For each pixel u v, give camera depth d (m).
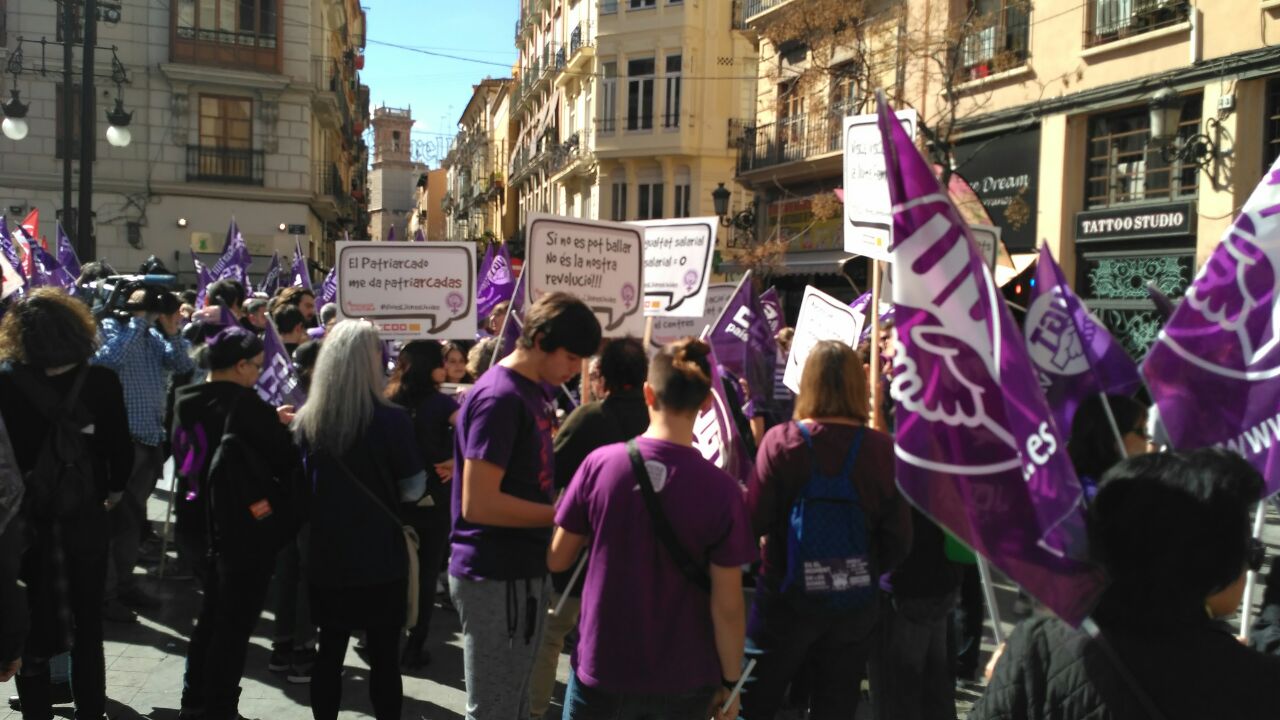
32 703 4.07
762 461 3.64
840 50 21.44
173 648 5.53
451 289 6.26
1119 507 1.84
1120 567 1.82
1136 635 1.81
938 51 16.52
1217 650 1.76
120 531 4.75
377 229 114.38
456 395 5.78
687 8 32.41
